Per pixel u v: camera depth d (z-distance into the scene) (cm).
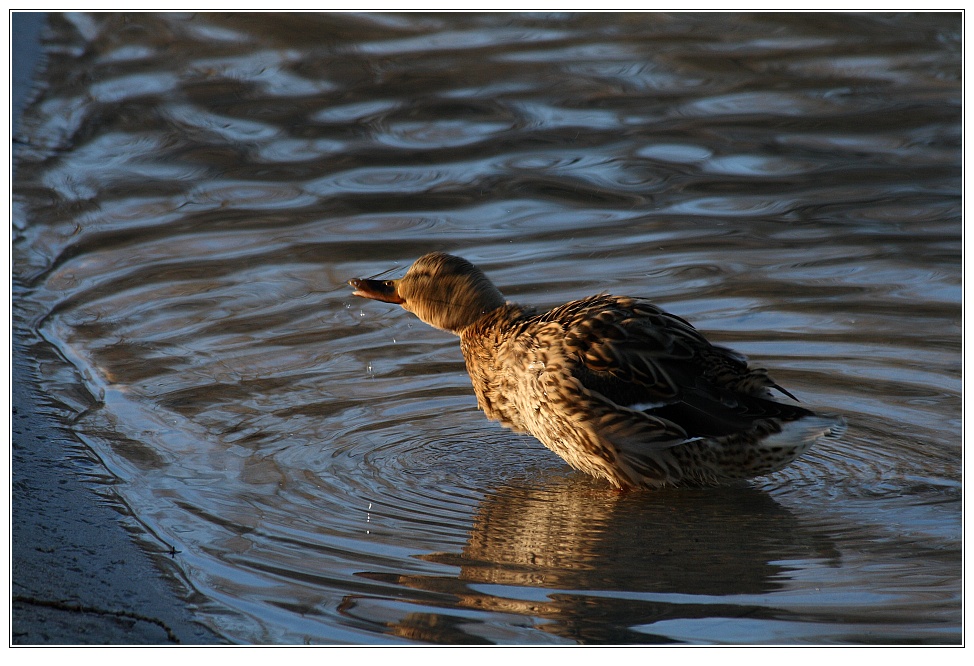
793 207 1520
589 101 1889
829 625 729
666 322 978
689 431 934
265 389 1122
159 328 1242
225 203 1561
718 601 761
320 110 1870
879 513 900
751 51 2095
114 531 846
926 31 2153
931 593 767
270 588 773
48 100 1912
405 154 1708
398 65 2058
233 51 2138
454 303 1044
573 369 958
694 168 1645
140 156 1712
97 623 721
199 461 976
